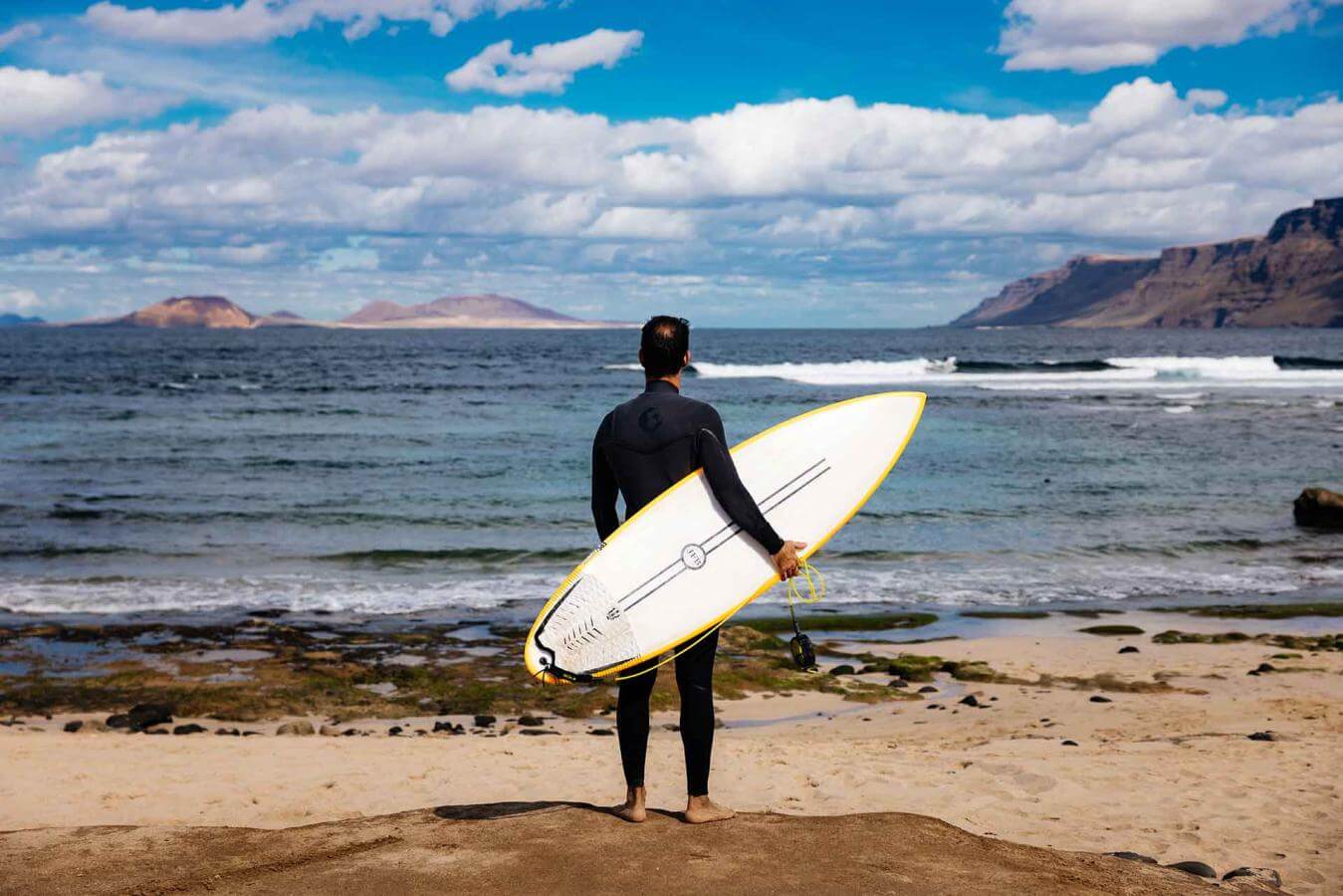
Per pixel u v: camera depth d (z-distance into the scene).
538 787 6.04
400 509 20.08
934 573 15.30
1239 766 6.32
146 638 11.72
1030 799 5.55
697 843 3.03
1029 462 26.08
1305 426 33.88
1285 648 11.38
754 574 3.32
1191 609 13.37
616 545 3.30
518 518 19.30
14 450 28.58
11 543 16.97
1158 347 126.88
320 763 6.81
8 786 6.02
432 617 12.86
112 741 7.81
